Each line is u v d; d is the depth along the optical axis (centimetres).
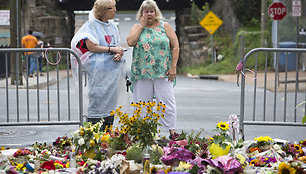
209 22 3247
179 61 3991
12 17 1936
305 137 930
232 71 3102
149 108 674
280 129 1023
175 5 4144
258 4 3647
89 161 601
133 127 663
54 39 3581
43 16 3562
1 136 912
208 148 646
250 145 712
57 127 1021
